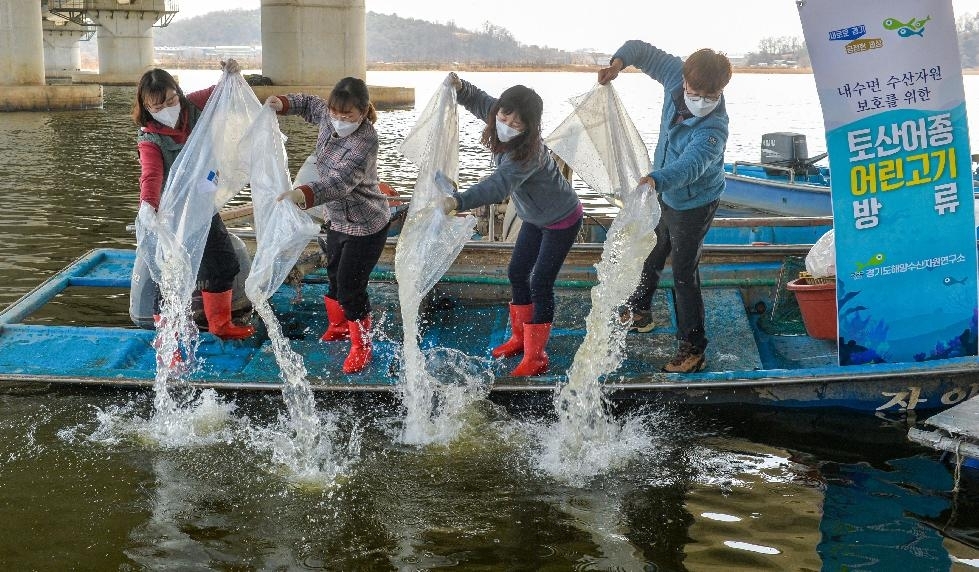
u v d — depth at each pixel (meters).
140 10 53.72
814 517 4.14
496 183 4.75
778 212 11.83
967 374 4.93
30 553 3.81
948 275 5.07
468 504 4.24
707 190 5.05
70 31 64.44
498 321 6.40
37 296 6.60
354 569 3.75
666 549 3.89
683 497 4.31
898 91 4.88
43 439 4.79
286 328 6.27
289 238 4.86
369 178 5.20
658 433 4.93
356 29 38.16
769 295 6.63
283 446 4.75
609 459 4.65
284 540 3.95
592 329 4.93
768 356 5.84
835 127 4.92
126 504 4.21
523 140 4.73
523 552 3.87
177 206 5.37
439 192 5.17
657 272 5.80
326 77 38.03
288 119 29.38
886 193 5.00
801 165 11.81
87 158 18.61
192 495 4.30
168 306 5.41
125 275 7.09
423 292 4.95
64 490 4.32
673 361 5.37
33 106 32.78
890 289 5.10
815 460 4.66
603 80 5.57
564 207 5.09
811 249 6.36
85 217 11.87
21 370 5.37
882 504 4.25
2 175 15.78
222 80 5.55
